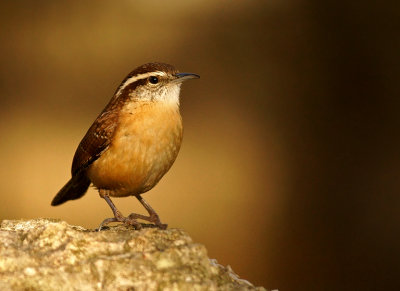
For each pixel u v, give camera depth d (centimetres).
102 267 505
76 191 776
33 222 663
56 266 506
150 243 538
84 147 696
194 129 1717
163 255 523
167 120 674
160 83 678
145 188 693
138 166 669
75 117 1705
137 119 665
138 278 500
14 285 483
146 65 691
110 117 676
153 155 670
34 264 508
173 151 687
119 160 669
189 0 2072
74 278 495
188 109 1784
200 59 1911
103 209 1390
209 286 502
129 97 681
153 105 675
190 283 500
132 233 558
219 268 558
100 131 674
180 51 1928
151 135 664
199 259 529
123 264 510
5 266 503
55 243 534
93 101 1767
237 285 525
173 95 691
